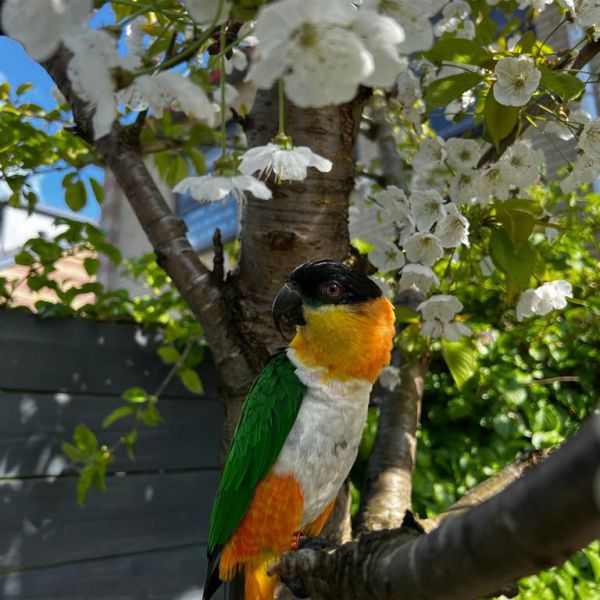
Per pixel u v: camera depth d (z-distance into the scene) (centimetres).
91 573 240
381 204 194
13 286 255
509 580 55
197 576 267
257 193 117
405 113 229
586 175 174
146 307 285
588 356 286
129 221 879
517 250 173
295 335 189
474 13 196
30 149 244
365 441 274
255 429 168
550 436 272
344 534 199
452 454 277
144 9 94
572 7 170
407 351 199
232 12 77
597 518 43
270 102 195
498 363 286
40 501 235
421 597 65
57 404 244
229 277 201
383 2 90
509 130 161
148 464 262
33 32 63
